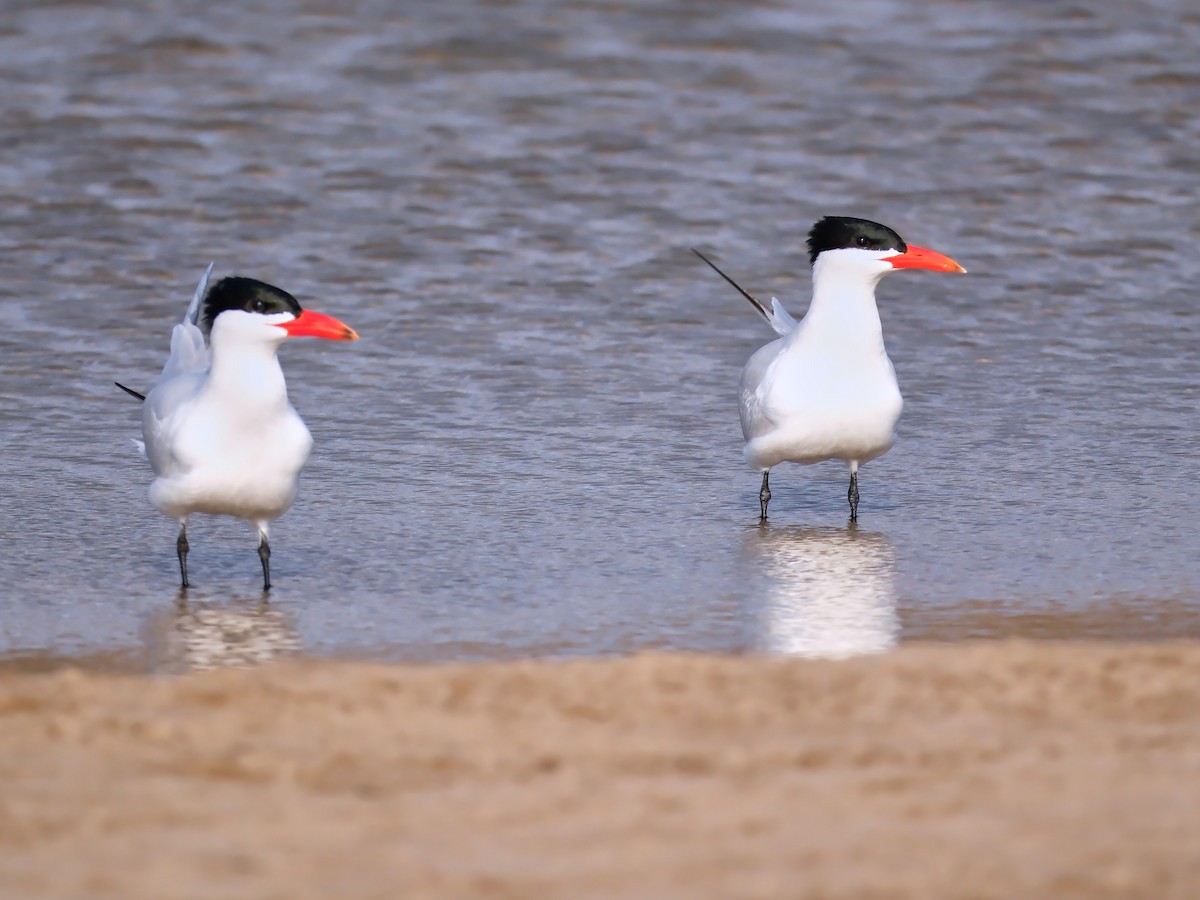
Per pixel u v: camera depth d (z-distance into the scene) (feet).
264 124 84.89
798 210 77.25
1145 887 23.00
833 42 94.22
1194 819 25.13
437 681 32.24
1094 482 49.98
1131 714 30.32
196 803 26.25
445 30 94.68
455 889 23.17
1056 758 27.94
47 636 38.17
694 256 72.49
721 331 65.51
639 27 95.45
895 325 65.57
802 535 45.73
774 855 24.12
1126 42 94.27
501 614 39.52
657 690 31.78
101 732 29.45
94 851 24.45
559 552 44.21
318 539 45.24
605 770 27.61
